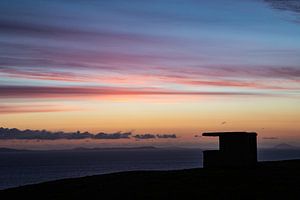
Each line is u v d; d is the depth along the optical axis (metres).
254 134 31.20
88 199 22.56
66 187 26.16
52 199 23.17
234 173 28.25
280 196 21.83
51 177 134.38
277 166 31.39
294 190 23.03
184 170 31.06
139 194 23.02
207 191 23.20
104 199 22.34
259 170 29.39
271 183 24.78
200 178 26.86
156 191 23.64
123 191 23.94
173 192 23.20
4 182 116.75
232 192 22.83
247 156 30.86
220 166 31.44
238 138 31.02
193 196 22.25
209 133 31.83
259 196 21.89
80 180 28.92
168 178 27.38
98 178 29.19
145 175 29.19
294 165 31.98
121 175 30.02
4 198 24.48
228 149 31.28
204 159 32.28
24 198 24.03
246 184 24.67
